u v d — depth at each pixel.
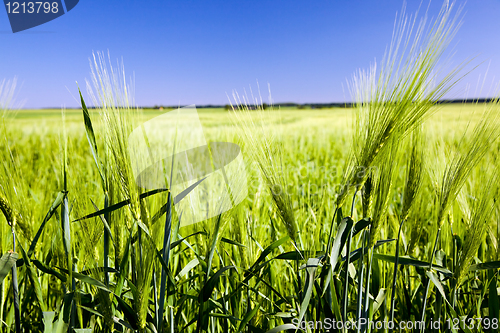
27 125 14.34
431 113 1.54
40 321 1.91
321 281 1.80
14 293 1.56
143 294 1.46
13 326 1.93
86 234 1.65
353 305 1.99
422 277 2.11
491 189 1.75
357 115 1.66
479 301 1.95
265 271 2.15
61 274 1.52
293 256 1.78
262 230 2.61
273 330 1.59
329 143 12.36
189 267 1.99
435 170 2.13
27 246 1.70
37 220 3.00
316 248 2.02
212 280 1.58
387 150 1.57
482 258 2.48
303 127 16.75
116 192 1.75
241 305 2.11
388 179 1.56
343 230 1.60
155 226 1.65
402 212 1.84
